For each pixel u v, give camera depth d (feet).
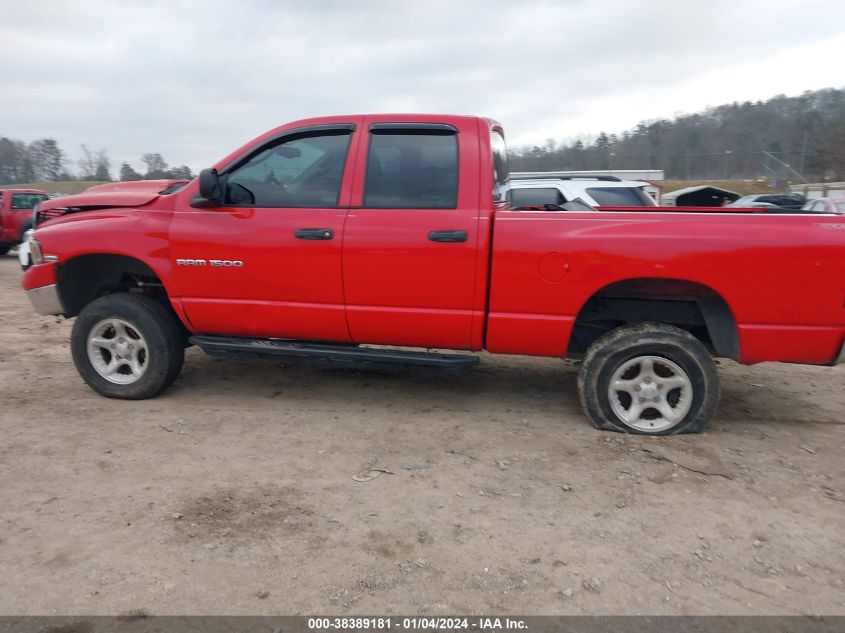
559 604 8.52
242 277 14.85
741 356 13.30
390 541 9.96
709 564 9.43
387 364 14.92
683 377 13.79
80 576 8.96
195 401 16.34
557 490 11.66
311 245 14.30
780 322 12.96
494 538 10.08
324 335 15.01
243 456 13.01
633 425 14.20
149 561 9.34
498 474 12.28
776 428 14.92
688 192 68.33
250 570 9.17
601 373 13.98
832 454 13.41
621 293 13.98
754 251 12.76
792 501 11.34
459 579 9.04
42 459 12.71
